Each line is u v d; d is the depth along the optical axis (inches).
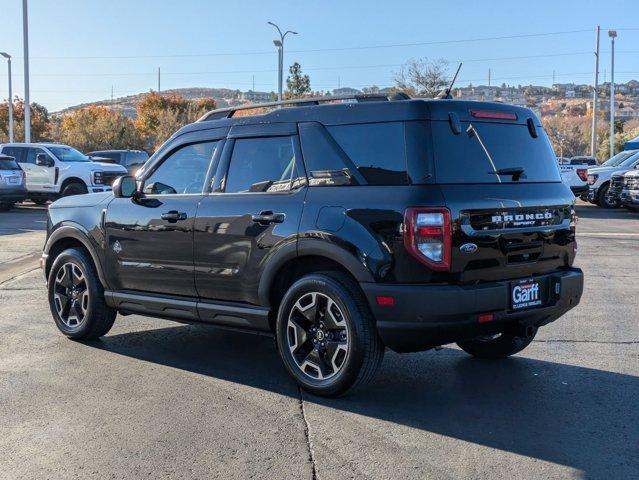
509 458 154.6
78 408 186.2
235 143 215.5
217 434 168.2
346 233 180.1
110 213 242.1
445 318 170.6
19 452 158.4
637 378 213.0
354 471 148.0
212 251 211.2
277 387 204.4
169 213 221.9
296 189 195.9
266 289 199.2
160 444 162.4
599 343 254.1
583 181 880.3
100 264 245.3
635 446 161.3
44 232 637.9
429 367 226.4
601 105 4963.1
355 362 181.5
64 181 870.4
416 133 178.2
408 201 172.6
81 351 244.5
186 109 2450.8
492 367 225.9
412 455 156.2
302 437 166.4
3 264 452.8
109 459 154.4
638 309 310.7
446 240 171.0
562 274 200.1
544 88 5846.5
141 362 231.0
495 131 192.9
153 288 231.1
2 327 279.0
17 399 193.0
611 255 477.7
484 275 179.6
